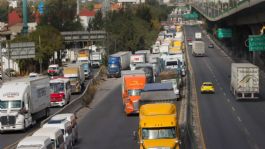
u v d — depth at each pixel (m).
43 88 94.69
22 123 82.88
